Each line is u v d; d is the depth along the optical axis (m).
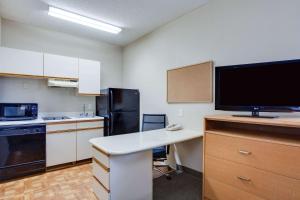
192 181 2.57
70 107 3.77
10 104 2.92
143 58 3.80
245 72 1.92
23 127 2.71
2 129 2.54
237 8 2.24
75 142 3.22
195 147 2.72
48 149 2.94
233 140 1.74
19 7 2.65
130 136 2.28
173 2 2.54
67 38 3.71
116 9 2.71
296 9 1.79
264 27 2.01
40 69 3.04
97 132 3.48
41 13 2.84
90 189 2.32
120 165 1.77
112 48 4.39
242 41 2.20
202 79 2.62
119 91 3.60
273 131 1.94
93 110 4.07
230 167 1.76
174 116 3.08
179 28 2.99
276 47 1.92
